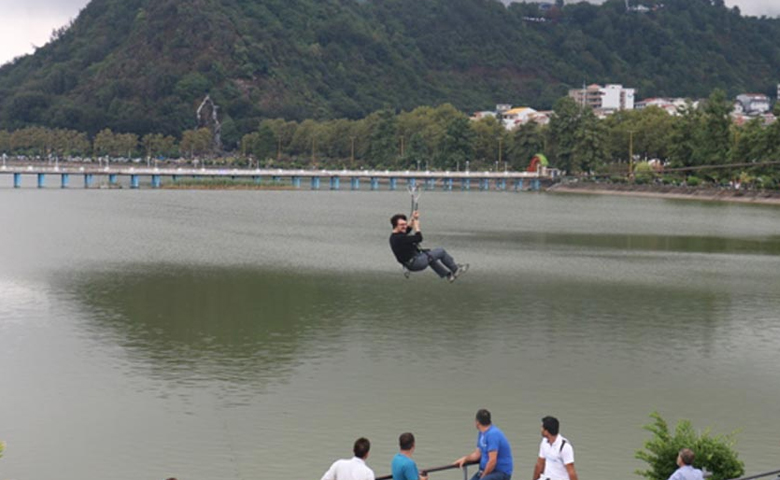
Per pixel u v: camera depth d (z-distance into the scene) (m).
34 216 168.50
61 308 79.00
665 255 121.94
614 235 148.62
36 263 106.06
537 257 117.94
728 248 130.88
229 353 64.31
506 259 115.31
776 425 51.16
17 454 46.22
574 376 59.62
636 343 68.75
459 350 65.69
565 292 90.12
